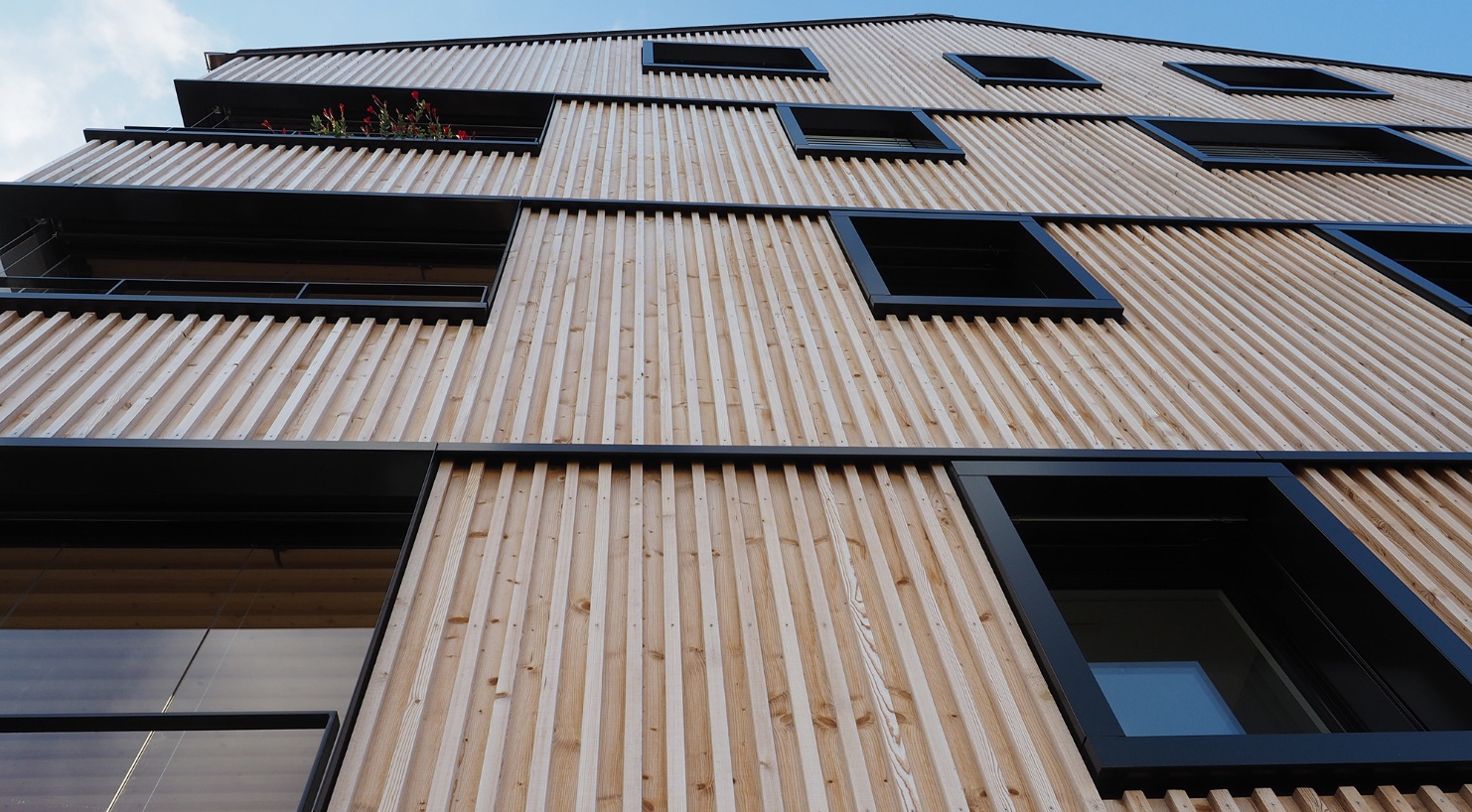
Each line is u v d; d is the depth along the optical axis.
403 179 7.94
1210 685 4.20
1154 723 3.98
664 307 6.11
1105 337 6.15
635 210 7.53
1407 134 12.04
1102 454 4.95
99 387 4.89
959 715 3.50
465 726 3.29
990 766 3.32
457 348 5.46
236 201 7.35
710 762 3.26
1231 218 8.34
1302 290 7.07
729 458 4.71
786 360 5.62
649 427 4.97
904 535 4.33
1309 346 6.15
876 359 5.72
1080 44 16.16
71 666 3.92
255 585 4.46
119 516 4.76
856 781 3.21
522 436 4.82
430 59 12.09
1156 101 12.43
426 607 3.78
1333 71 15.85
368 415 4.90
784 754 3.30
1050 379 5.65
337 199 7.38
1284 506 4.73
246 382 5.06
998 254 8.02
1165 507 5.01
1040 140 10.39
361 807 3.02
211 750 3.57
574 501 4.38
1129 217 8.18
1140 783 3.27
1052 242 7.54
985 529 4.31
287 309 5.65
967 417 5.20
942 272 7.86
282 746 3.59
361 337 5.52
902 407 5.29
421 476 4.66
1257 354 6.01
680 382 5.36
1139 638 4.45
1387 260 7.45
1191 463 4.95
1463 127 12.27
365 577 4.57
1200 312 6.54
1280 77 14.95
